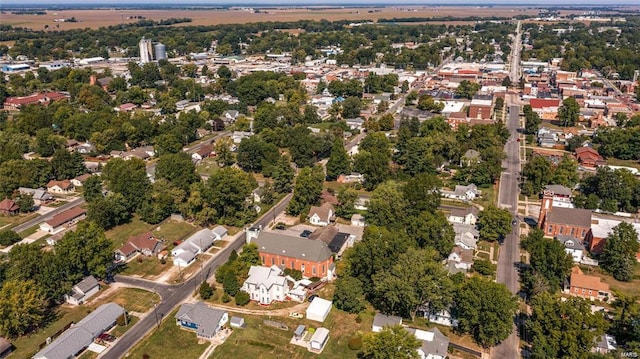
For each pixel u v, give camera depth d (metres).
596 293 120.31
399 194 156.88
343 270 128.38
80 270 123.69
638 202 171.25
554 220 149.25
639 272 132.62
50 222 157.50
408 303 108.69
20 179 186.50
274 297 121.69
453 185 190.12
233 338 107.12
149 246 143.50
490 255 141.88
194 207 162.50
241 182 165.62
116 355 101.50
